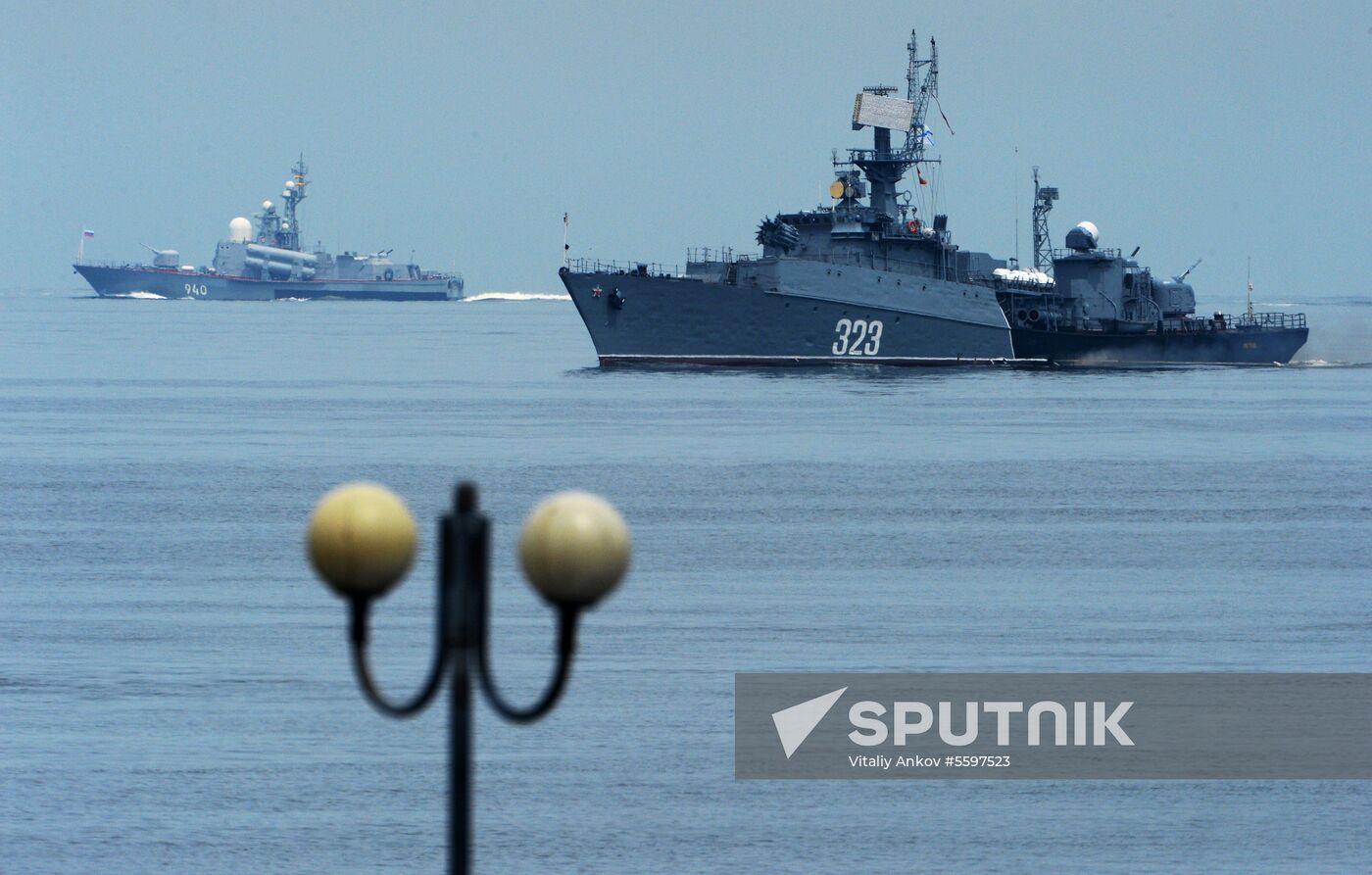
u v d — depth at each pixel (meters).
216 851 114.50
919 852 116.50
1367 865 115.00
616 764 132.38
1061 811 124.44
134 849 115.00
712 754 135.38
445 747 136.75
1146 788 129.88
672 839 118.06
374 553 45.25
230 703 148.88
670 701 150.75
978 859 115.31
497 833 118.12
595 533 44.12
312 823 119.94
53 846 115.56
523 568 44.41
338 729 141.25
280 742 137.38
